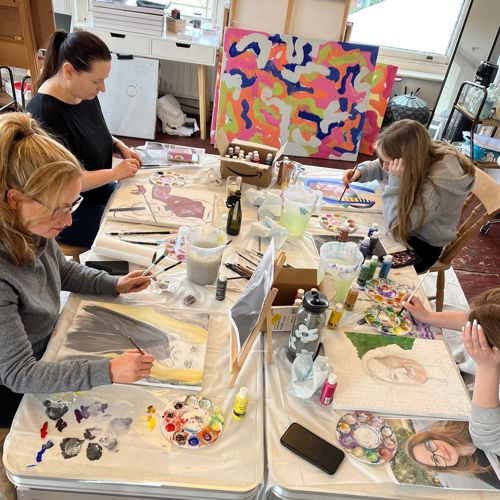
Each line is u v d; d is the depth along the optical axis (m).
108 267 1.51
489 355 1.17
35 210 1.03
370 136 4.29
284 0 3.69
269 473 1.02
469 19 4.01
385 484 1.03
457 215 2.08
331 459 1.05
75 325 1.28
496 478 1.06
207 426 1.08
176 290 1.45
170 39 3.70
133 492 0.99
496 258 3.32
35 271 1.18
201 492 0.98
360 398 1.19
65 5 4.03
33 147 1.00
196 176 2.08
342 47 3.79
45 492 1.01
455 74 4.28
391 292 1.61
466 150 3.76
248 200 1.97
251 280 1.25
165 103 4.11
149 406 1.11
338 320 1.39
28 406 1.07
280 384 1.21
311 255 1.71
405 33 4.47
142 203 1.81
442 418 1.18
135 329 1.29
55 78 1.86
